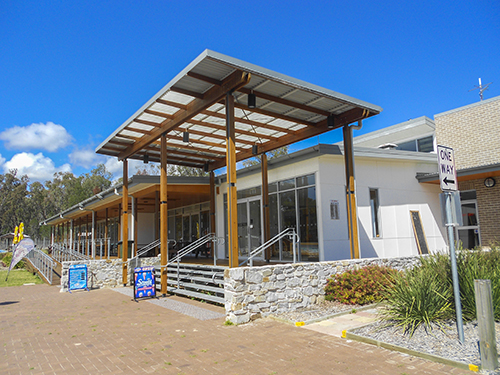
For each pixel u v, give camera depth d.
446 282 6.41
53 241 42.91
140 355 5.37
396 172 14.12
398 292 6.26
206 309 8.65
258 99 9.07
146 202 21.77
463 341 5.05
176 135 11.65
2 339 6.74
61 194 65.50
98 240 28.25
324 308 7.90
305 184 12.42
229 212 7.73
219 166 15.11
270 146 12.52
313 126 10.80
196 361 4.99
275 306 7.53
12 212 64.06
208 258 17.19
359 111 9.58
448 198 5.38
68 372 4.81
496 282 6.11
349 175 10.01
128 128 10.84
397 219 13.76
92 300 10.95
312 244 11.92
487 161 14.12
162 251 10.91
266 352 5.23
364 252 12.63
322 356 4.95
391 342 5.30
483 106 14.38
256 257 14.25
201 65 7.32
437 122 15.84
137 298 10.45
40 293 13.39
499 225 13.26
